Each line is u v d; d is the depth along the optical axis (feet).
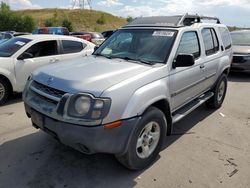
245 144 14.58
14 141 14.08
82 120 9.50
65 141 10.10
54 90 10.43
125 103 10.05
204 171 11.87
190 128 16.60
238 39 35.35
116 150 10.11
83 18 245.65
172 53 12.91
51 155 12.74
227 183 11.09
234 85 28.86
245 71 31.91
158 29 14.30
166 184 10.90
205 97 17.40
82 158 12.53
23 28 155.02
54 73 11.24
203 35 16.55
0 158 12.40
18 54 20.84
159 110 11.75
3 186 10.43
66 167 11.82
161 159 12.74
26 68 21.04
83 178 11.10
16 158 12.43
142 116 10.73
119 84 10.18
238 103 22.02
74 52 24.34
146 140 11.51
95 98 9.53
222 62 18.79
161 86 11.73
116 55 14.12
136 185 10.78
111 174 11.43
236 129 16.58
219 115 19.01
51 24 184.55
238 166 12.37
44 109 10.55
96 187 10.57
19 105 20.24
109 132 9.68
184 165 12.30
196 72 15.11
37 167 11.76
